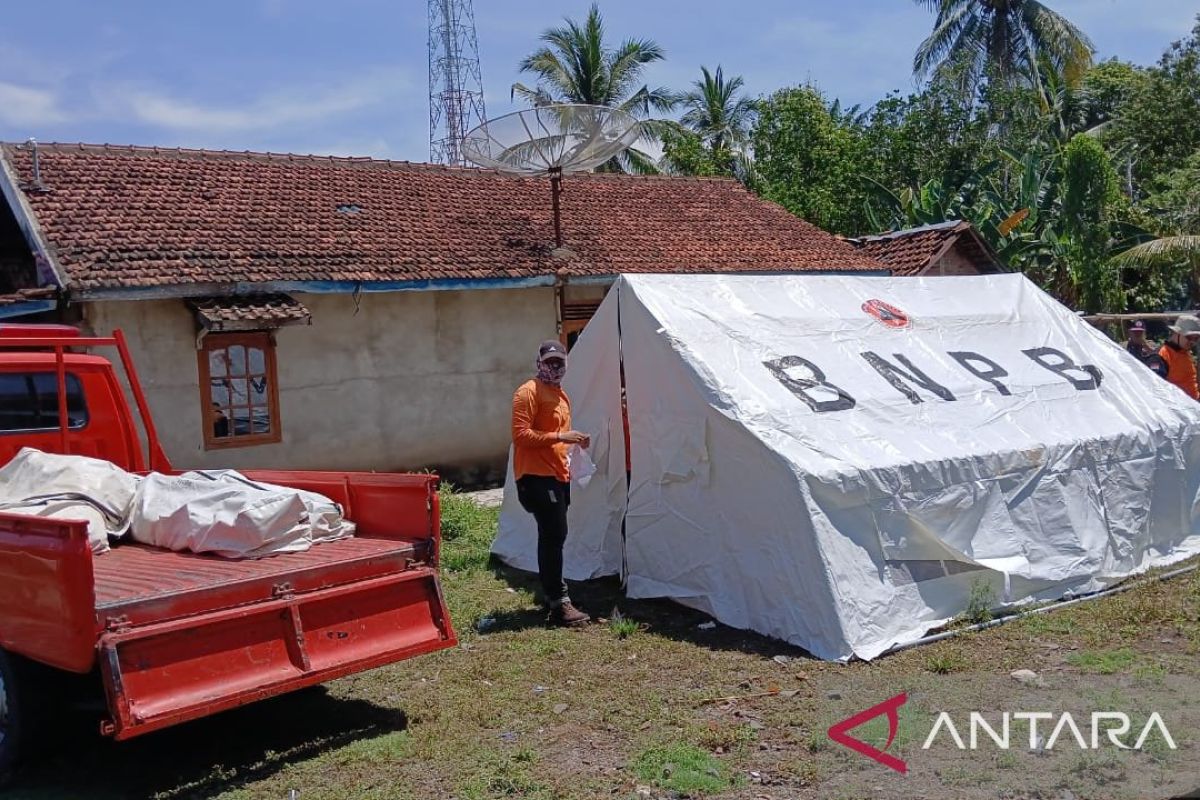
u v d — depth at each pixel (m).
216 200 14.62
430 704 5.87
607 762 4.98
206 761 5.25
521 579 8.70
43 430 6.77
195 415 12.65
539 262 15.49
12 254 14.62
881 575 6.73
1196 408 9.18
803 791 4.57
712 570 7.28
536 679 6.21
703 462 7.31
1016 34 34.12
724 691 5.86
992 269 21.33
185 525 5.75
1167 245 21.36
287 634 5.04
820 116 29.92
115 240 12.61
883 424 7.49
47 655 4.56
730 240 18.56
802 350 8.03
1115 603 7.33
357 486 6.21
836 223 28.25
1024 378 8.69
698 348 7.56
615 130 15.11
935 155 28.09
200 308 12.25
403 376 14.48
